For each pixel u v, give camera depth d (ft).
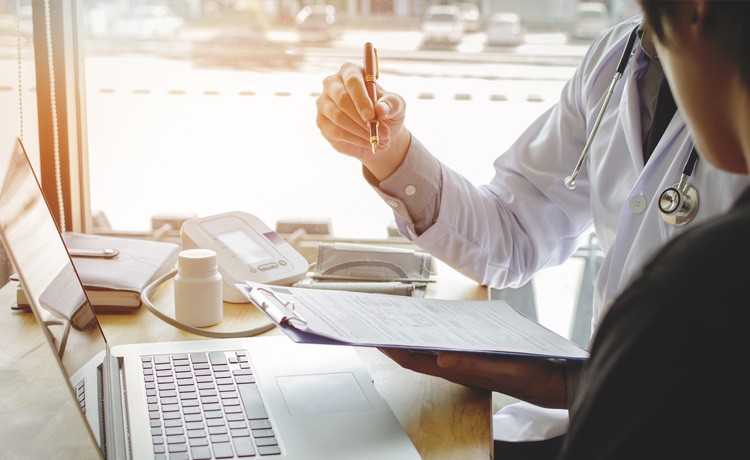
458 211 3.70
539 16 30.30
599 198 3.53
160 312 3.12
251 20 36.55
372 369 2.81
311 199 7.88
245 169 8.46
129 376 2.55
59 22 4.42
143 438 2.16
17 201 2.23
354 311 2.76
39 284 2.03
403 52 22.04
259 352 2.80
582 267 5.95
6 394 2.54
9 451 2.16
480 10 31.63
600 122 3.57
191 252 3.22
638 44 3.43
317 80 14.35
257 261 3.53
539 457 3.31
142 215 7.08
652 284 1.22
